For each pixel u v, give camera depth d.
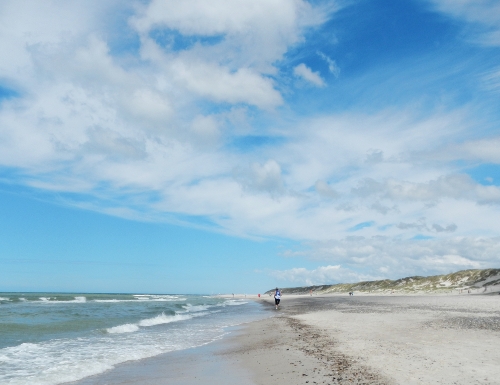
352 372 10.54
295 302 72.44
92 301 75.94
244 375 11.43
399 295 98.25
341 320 27.11
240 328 26.05
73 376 12.01
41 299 78.62
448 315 27.28
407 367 10.72
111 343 19.11
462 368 10.35
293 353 14.41
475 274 100.50
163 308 52.41
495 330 18.19
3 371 12.67
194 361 14.21
